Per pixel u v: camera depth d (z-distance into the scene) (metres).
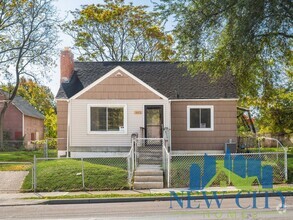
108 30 43.62
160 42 43.41
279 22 19.92
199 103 23.28
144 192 14.77
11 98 37.84
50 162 19.55
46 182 16.06
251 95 26.33
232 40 20.30
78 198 13.68
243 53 20.28
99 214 11.01
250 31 19.73
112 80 22.12
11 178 17.02
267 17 19.80
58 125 23.22
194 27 21.98
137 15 43.44
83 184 15.73
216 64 22.78
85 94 22.00
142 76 25.27
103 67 26.28
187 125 23.20
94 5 43.09
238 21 19.69
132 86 22.14
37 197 14.13
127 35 44.16
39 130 55.34
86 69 26.02
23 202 13.34
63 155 23.08
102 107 22.02
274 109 26.92
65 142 23.16
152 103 22.09
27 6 36.06
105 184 15.90
